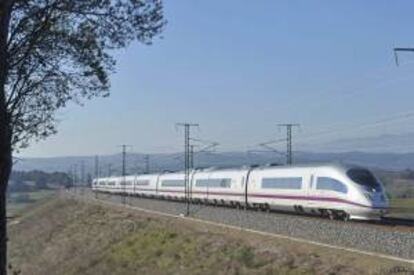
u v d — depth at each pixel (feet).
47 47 50.60
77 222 284.61
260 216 163.53
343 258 100.63
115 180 442.50
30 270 246.27
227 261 128.26
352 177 156.35
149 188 346.74
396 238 106.01
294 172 182.09
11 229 382.83
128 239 198.70
